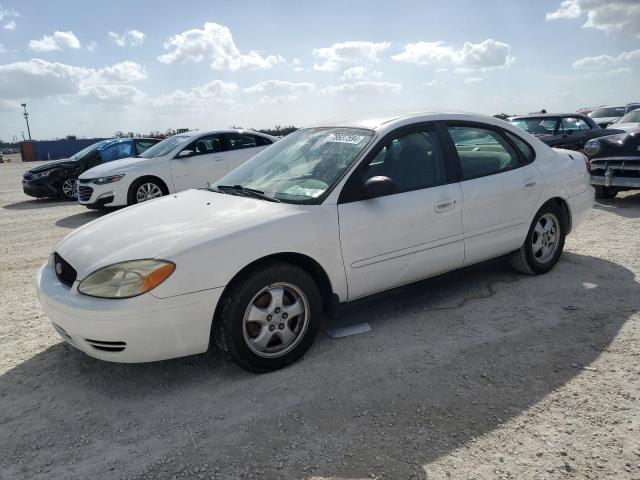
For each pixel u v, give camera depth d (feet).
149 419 9.34
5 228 29.68
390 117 13.32
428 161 13.11
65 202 41.52
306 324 11.05
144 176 32.22
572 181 16.20
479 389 9.83
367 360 11.14
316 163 12.54
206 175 34.32
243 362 10.41
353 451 8.20
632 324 12.27
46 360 11.79
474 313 13.39
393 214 12.03
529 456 7.95
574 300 13.89
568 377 10.12
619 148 26.04
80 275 9.93
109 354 9.75
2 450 8.63
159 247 9.86
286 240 10.57
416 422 8.88
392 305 14.19
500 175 14.29
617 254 17.85
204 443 8.58
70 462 8.26
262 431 8.82
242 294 10.17
